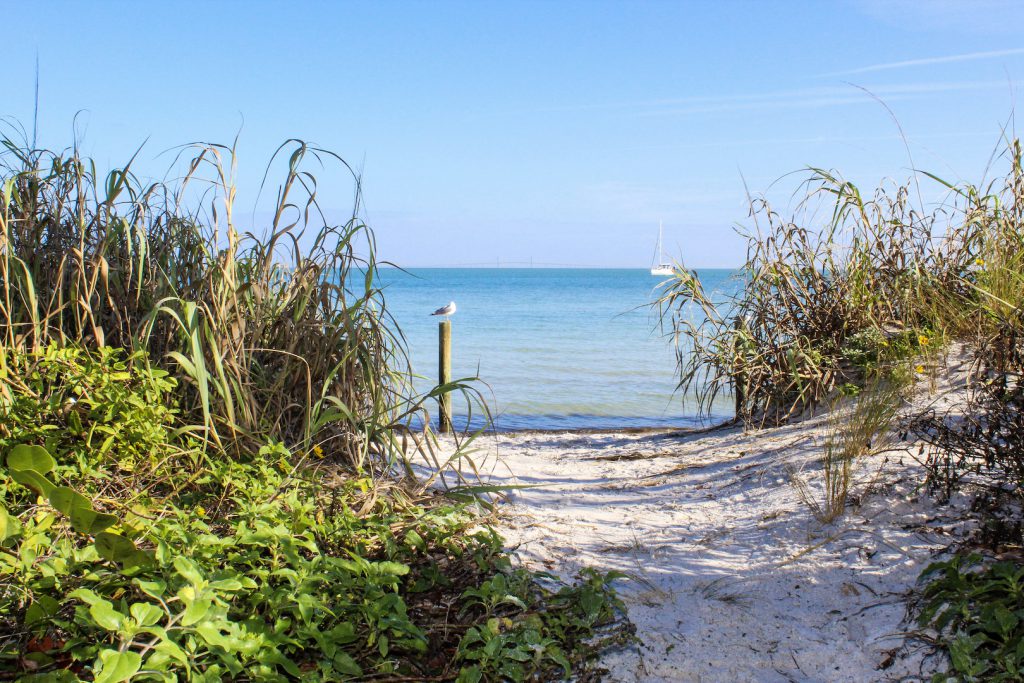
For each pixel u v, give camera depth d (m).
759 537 4.29
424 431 4.80
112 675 2.23
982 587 3.21
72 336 4.54
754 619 3.53
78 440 3.97
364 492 4.39
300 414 4.91
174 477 3.97
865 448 5.12
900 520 4.09
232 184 4.69
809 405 7.36
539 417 11.93
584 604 3.48
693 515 4.84
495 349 21.52
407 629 3.11
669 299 7.97
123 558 2.75
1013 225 6.71
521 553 4.04
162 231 4.96
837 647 3.29
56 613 2.73
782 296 7.95
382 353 5.25
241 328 4.65
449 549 3.87
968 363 6.35
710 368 8.00
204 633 2.50
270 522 3.54
